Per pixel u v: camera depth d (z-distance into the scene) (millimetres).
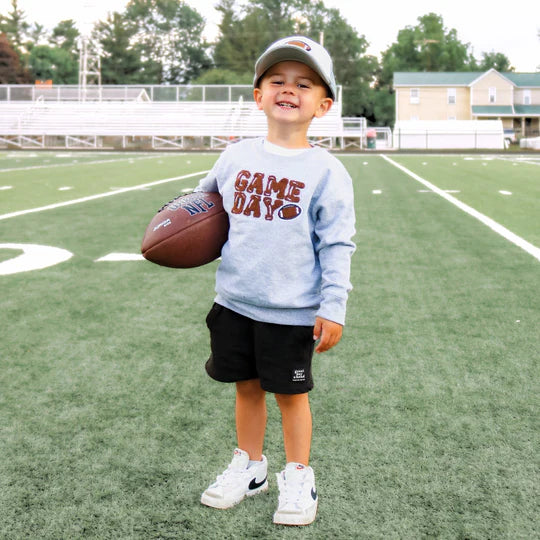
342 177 2107
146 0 85562
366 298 4914
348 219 2090
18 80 75312
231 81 70562
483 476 2375
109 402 3043
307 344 2111
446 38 85000
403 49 83500
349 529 2055
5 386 3229
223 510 2174
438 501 2213
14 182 14094
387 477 2367
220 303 2189
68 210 9586
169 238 2172
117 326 4207
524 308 4625
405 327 4199
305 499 2104
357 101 79000
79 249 6699
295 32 80312
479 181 15375
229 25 78938
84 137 39375
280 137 2115
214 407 2986
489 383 3270
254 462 2289
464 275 5648
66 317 4398
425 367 3492
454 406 2992
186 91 39969
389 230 8047
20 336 3998
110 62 78625
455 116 57312
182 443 2639
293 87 2057
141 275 5625
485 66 91062
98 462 2486
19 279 5441
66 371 3430
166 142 39188
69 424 2811
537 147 44500
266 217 2062
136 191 12453
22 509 2168
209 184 2291
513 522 2090
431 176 17047
